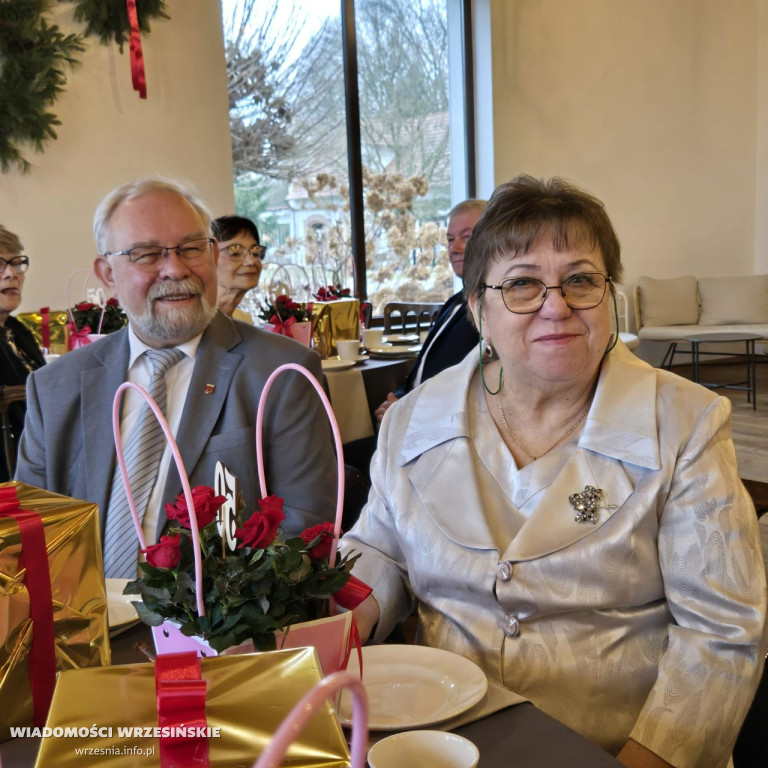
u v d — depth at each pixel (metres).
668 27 7.39
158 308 1.64
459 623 1.16
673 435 1.15
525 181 1.25
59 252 4.74
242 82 5.62
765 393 6.57
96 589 0.96
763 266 8.03
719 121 7.75
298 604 0.83
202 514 0.83
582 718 1.12
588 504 1.13
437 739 0.77
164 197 1.68
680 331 7.02
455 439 1.25
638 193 7.46
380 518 1.32
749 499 1.14
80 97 4.72
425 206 6.54
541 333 1.17
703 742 1.04
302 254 6.01
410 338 4.43
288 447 1.68
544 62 6.82
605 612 1.13
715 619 1.08
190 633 0.81
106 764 0.65
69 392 1.67
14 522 0.90
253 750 0.66
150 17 4.89
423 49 6.40
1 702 0.87
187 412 1.63
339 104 6.06
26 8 4.41
